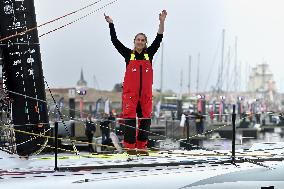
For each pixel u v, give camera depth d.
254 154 11.74
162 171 9.57
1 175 8.88
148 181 8.96
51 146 11.55
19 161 10.26
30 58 11.23
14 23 11.09
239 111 44.97
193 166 10.12
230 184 9.70
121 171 9.48
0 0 11.02
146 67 11.45
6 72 11.14
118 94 84.19
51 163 10.03
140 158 10.84
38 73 11.32
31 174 9.00
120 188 8.68
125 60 11.62
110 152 12.36
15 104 11.13
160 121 36.94
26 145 11.09
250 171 9.98
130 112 11.51
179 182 9.17
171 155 11.36
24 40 11.15
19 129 11.10
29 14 11.20
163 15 11.55
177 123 23.47
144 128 11.70
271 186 10.21
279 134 32.69
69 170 9.33
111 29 11.64
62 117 12.19
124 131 11.71
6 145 11.15
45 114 11.40
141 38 11.45
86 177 8.86
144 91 11.47
